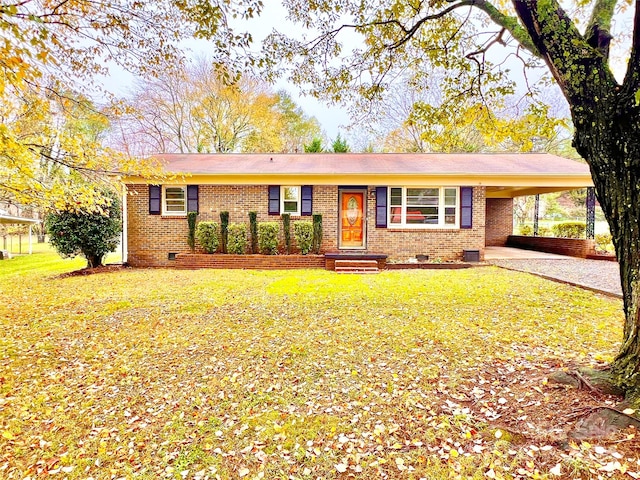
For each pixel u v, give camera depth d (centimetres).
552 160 1369
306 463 250
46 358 448
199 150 2591
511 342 453
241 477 239
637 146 253
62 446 278
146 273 1098
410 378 370
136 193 1216
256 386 367
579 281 812
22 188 691
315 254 1233
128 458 262
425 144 2403
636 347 276
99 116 688
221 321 589
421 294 743
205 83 2486
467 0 410
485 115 612
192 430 295
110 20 480
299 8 514
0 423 309
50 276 1098
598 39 279
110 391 365
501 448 248
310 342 482
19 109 616
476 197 1230
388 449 260
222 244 1254
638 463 214
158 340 507
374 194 1255
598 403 273
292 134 2897
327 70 580
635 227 263
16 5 326
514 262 1186
